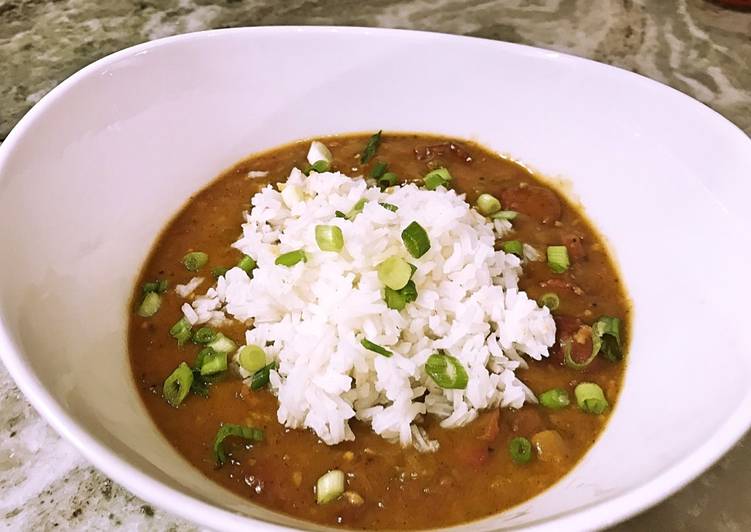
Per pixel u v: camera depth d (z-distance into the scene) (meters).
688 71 0.35
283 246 0.24
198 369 0.22
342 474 0.20
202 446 0.21
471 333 0.22
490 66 0.27
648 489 0.15
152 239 0.26
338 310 0.22
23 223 0.21
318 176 0.26
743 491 0.20
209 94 0.27
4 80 0.34
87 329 0.22
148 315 0.24
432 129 0.29
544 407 0.22
